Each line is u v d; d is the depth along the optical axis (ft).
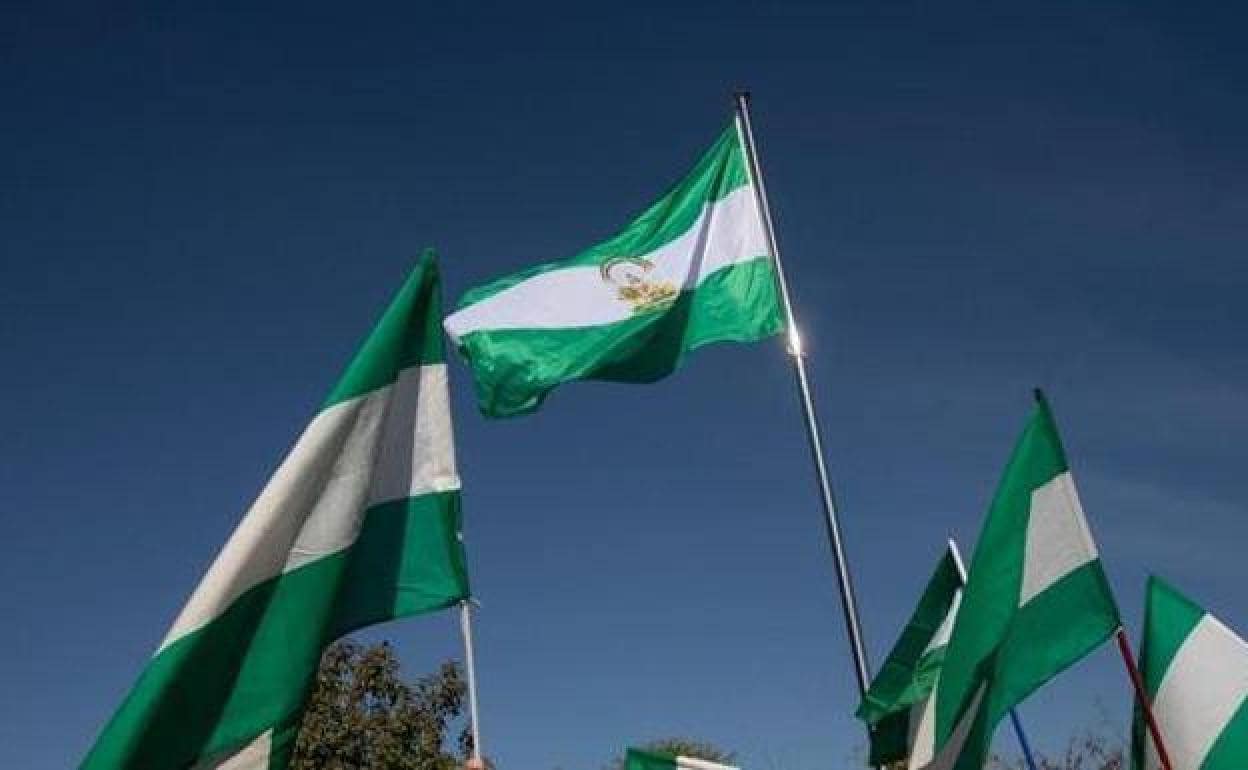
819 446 46.47
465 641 30.73
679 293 47.78
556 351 45.21
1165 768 33.24
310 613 28.99
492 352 44.88
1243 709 35.60
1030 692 32.71
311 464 29.76
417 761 97.60
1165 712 36.14
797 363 47.73
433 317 32.17
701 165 50.65
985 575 32.94
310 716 96.27
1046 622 33.30
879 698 43.96
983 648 32.50
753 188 50.37
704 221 49.78
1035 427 34.30
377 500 30.96
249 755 27.76
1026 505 33.73
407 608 30.68
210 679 27.66
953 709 32.24
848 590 44.65
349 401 30.63
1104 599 33.73
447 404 31.96
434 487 31.42
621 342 45.91
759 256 49.60
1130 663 33.68
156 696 26.99
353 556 30.09
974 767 31.94
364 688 98.99
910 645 44.75
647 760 58.23
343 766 96.27
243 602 28.37
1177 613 36.73
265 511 28.96
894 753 44.32
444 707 100.94
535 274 46.68
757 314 48.65
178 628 27.63
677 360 47.47
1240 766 35.24
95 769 26.48
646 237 48.70
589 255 47.60
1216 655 36.14
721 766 58.23
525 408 45.09
